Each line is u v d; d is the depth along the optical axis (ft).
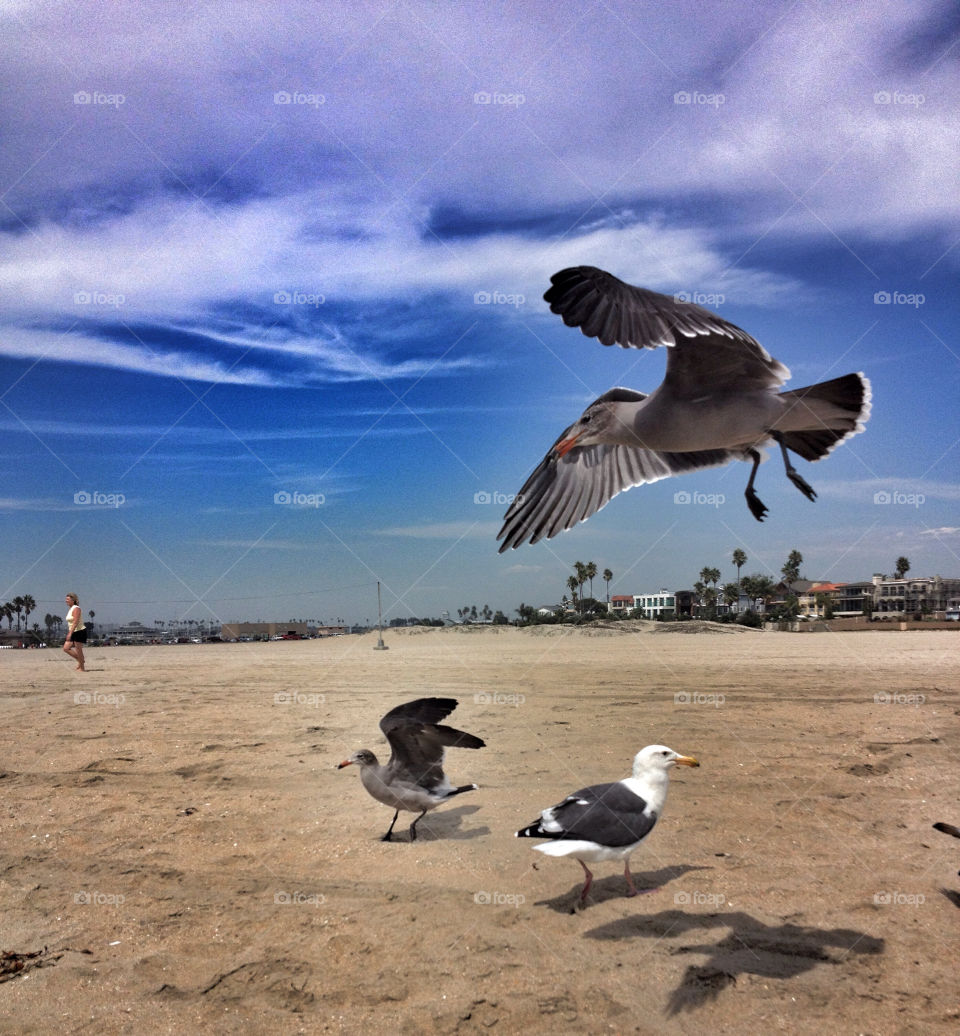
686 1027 14.83
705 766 32.07
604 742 36.55
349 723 43.24
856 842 23.80
